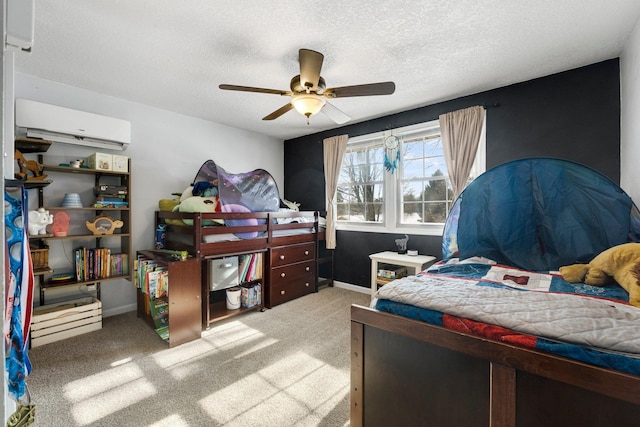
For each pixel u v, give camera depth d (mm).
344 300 3588
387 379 1286
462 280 1618
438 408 1149
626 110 2137
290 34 1968
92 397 1737
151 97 3088
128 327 2756
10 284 715
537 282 1604
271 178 3439
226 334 2631
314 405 1689
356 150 4117
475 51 2191
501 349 1000
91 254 2785
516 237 2021
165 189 3461
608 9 1732
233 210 2961
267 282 3307
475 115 2900
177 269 2424
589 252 1798
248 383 1892
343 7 1701
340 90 2039
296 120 3871
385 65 2398
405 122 3521
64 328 2508
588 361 883
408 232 3547
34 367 2053
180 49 2156
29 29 706
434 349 1159
